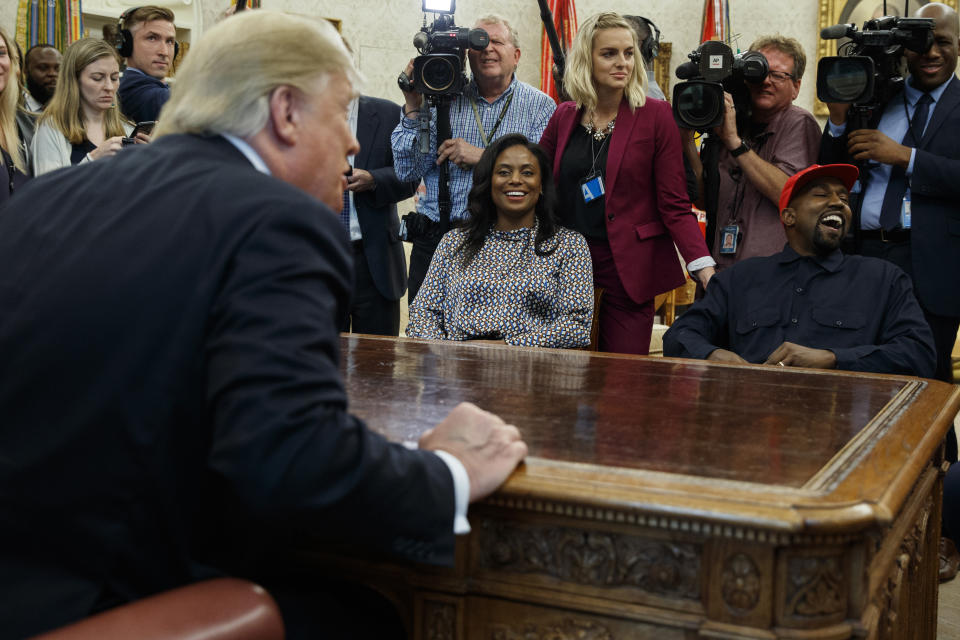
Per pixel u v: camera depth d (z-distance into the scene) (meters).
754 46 3.60
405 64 7.17
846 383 1.99
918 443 1.41
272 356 0.97
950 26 3.27
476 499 1.12
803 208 2.79
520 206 3.15
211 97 1.20
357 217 3.87
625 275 3.34
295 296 1.02
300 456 0.95
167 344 1.01
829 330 2.73
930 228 3.22
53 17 5.60
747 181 3.45
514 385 1.83
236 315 0.99
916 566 1.70
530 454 1.25
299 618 1.20
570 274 3.13
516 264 3.14
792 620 1.05
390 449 1.07
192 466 1.03
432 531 1.07
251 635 0.92
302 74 1.21
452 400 1.64
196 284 1.02
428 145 3.59
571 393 1.75
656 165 3.36
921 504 1.67
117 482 1.00
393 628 1.32
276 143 1.22
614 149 3.33
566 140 3.45
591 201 3.37
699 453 1.28
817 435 1.42
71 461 0.99
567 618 1.15
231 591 0.97
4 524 1.01
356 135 3.87
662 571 1.09
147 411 1.00
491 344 2.55
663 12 7.97
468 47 3.59
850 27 3.34
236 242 1.04
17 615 0.98
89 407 1.00
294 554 1.29
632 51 3.34
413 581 1.22
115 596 1.02
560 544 1.14
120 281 1.03
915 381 2.04
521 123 3.83
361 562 1.25
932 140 3.28
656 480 1.13
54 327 1.02
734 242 3.45
